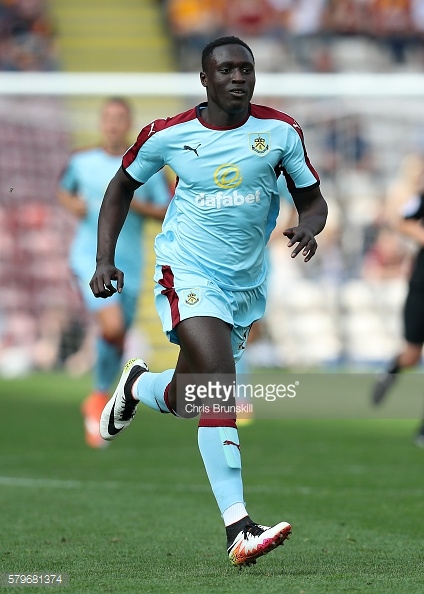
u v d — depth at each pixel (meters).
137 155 16.56
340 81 43.19
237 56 15.72
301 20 74.50
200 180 16.22
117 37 78.38
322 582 14.45
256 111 16.34
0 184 58.59
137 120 62.50
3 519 21.27
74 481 26.69
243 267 16.62
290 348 56.47
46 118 59.88
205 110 16.41
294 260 56.94
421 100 59.31
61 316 57.25
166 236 16.91
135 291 34.28
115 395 18.56
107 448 33.22
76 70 76.69
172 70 77.38
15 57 72.94
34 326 57.38
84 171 33.84
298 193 16.66
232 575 15.20
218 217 16.31
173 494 24.73
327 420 40.38
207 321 15.91
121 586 14.30
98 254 16.66
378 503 23.39
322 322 56.84
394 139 59.22
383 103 59.09
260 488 25.61
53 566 16.22
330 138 58.56
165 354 57.12
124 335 32.97
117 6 80.56
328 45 74.19
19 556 17.20
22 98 59.84
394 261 57.16
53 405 44.06
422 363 56.12
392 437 35.94
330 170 58.38
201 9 76.50
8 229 57.53
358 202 57.91
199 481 26.77
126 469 28.88
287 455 31.77
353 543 18.48
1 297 57.34
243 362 35.34
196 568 15.98
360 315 56.94
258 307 17.25
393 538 19.00
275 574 15.27
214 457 15.59
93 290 16.48
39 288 57.56
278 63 73.69
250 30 75.06
